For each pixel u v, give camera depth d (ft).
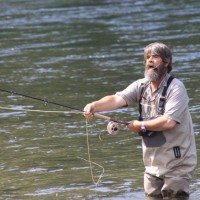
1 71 138.10
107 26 201.57
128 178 71.87
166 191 64.85
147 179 65.87
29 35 190.19
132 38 176.35
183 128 63.93
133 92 66.03
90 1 275.18
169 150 64.03
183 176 64.39
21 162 78.28
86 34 187.83
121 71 133.39
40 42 176.96
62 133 90.43
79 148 83.35
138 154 80.07
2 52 162.91
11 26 210.18
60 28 201.98
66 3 271.49
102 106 66.08
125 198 66.08
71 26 205.46
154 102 64.49
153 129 63.77
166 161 64.23
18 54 159.22
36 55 157.17
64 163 77.71
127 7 248.93
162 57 63.57
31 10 252.42
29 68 140.77
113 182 70.85
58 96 112.47
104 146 83.87
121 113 99.30
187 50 153.79
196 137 85.92
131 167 75.41
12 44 175.01
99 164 76.84
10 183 71.20
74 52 159.63
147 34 181.68
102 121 95.96
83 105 104.83
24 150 82.94
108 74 130.82
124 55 152.05
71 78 128.36
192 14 219.61
